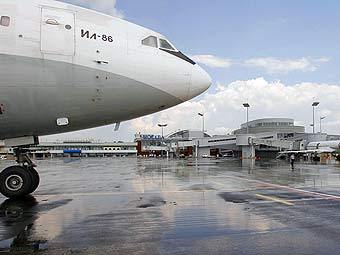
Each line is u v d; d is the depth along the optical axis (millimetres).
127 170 37281
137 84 12898
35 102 11992
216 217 10180
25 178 14680
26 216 10539
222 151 115062
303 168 39938
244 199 14023
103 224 9312
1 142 14438
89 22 12586
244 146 89562
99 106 12844
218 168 39938
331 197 14617
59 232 8438
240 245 7238
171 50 13992
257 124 135250
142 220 9805
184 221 9625
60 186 19953
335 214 10633
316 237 7863
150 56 13195
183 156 115500
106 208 11953
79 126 13797
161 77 13250
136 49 13031
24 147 15000
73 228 8867
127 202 13367
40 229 8773
